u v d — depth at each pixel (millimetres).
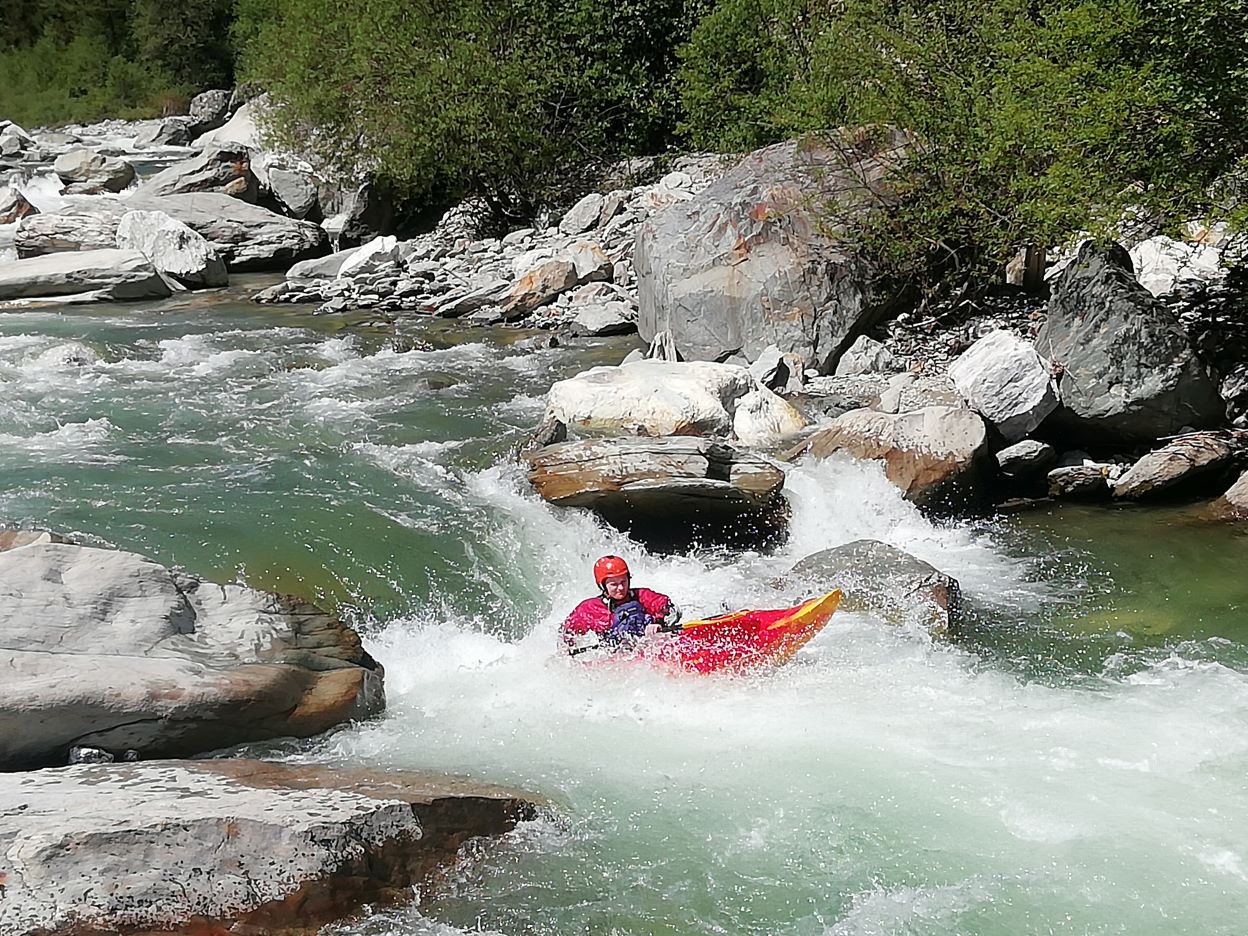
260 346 14742
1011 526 9898
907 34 13953
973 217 13562
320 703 6820
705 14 22312
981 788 6316
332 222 22844
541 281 16531
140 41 50000
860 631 8211
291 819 5219
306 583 8305
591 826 6000
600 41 22531
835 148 14156
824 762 6625
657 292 14031
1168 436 10586
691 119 21609
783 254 13453
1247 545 9352
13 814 5094
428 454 10711
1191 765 6512
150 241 19359
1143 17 9852
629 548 9562
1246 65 9453
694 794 6312
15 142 33438
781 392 12383
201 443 10914
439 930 5176
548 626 8484
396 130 20922
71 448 10672
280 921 5031
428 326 15992
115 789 5484
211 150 24125
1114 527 9781
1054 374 10812
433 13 21094
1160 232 10906
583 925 5262
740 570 9273
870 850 5812
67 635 6543
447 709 7254
